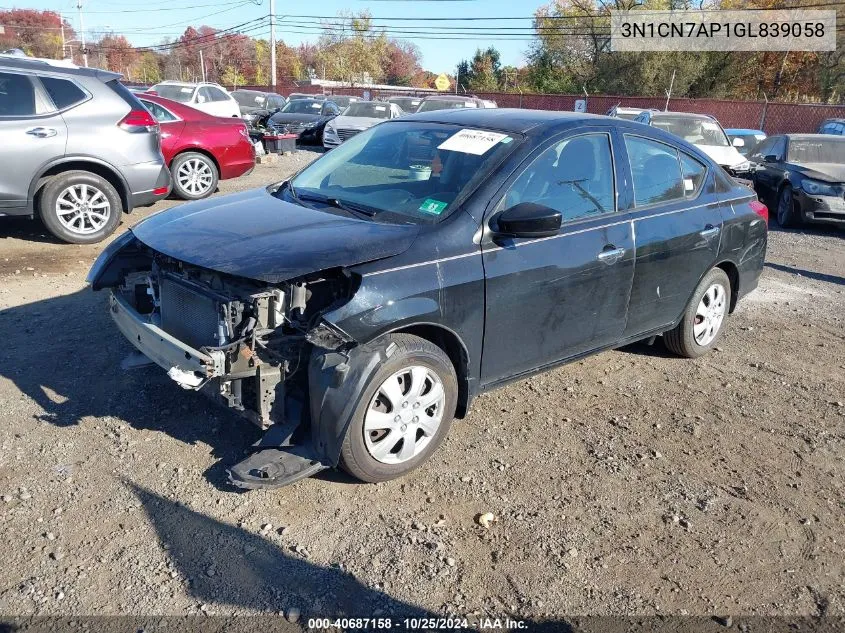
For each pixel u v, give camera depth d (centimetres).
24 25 7694
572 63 4906
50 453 383
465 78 7225
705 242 517
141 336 380
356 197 424
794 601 310
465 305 376
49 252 758
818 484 401
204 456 387
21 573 299
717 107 2881
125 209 820
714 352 587
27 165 739
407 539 333
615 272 451
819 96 4112
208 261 343
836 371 564
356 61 7706
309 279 345
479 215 386
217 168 1104
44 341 523
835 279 866
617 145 468
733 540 348
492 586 308
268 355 344
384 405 359
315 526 338
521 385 501
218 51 7956
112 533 326
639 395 498
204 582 300
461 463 398
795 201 1172
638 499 376
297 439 360
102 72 804
